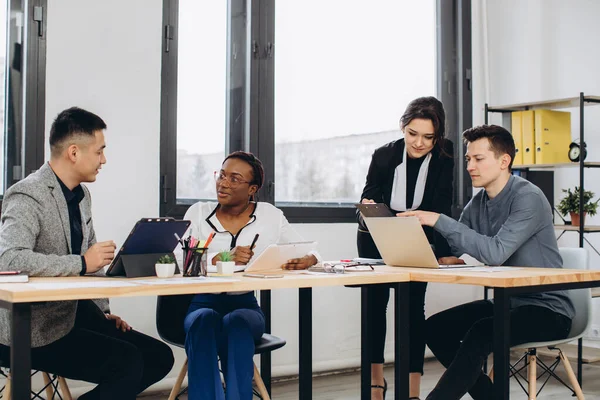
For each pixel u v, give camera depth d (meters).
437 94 4.66
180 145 3.69
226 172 2.63
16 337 1.55
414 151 2.91
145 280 1.92
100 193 3.34
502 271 2.28
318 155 4.18
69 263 1.99
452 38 4.67
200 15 3.77
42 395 3.12
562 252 2.77
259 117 3.86
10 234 2.00
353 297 4.15
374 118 4.41
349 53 4.30
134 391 2.05
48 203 2.11
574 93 4.57
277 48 4.01
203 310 2.30
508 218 2.54
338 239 4.09
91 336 2.09
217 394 2.16
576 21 4.56
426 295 4.38
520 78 4.70
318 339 4.02
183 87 3.71
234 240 2.65
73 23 3.28
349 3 4.30
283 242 2.76
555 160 4.13
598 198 4.44
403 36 4.53
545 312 2.41
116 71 3.39
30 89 3.17
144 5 3.48
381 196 3.10
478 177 2.63
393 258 2.56
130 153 3.43
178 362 3.53
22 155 3.17
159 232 2.05
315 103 4.16
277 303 3.87
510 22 4.75
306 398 2.48
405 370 2.28
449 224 2.53
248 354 2.24
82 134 2.16
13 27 3.18
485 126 2.65
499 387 2.00
